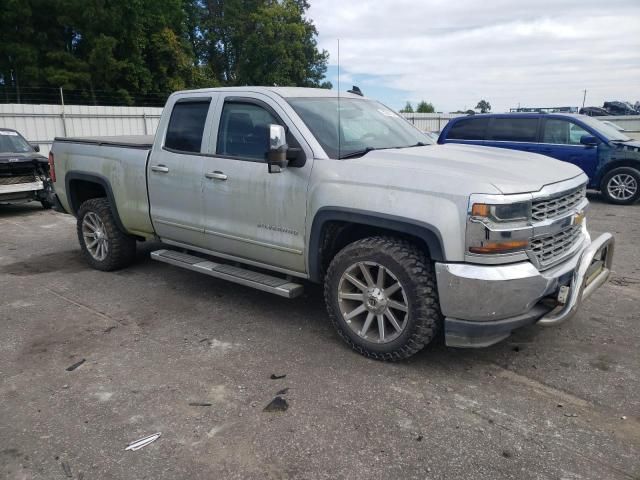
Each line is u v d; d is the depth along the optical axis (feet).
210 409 10.43
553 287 11.12
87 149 19.19
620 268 19.77
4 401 10.83
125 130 69.36
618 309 15.46
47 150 62.34
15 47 97.14
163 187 16.43
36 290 17.76
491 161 12.42
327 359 12.50
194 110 15.90
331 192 12.25
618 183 34.63
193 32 149.79
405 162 12.05
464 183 10.64
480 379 11.49
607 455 8.93
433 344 13.23
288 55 137.39
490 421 9.93
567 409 10.32
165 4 116.57
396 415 10.14
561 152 35.50
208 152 15.21
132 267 20.29
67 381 11.61
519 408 10.36
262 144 13.99
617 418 10.00
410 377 11.59
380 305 11.93
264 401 10.69
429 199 10.89
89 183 20.26
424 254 11.62
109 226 18.95
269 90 14.35
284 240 13.51
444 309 10.98
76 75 98.58
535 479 8.39
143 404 10.64
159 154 16.58
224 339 13.71
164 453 9.12
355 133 14.17
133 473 8.64
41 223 30.50
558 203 11.53
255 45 136.36
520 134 36.50
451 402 10.59
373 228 12.51
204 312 15.62
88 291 17.61
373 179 11.71
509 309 10.66
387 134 15.03
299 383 11.38
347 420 9.99
